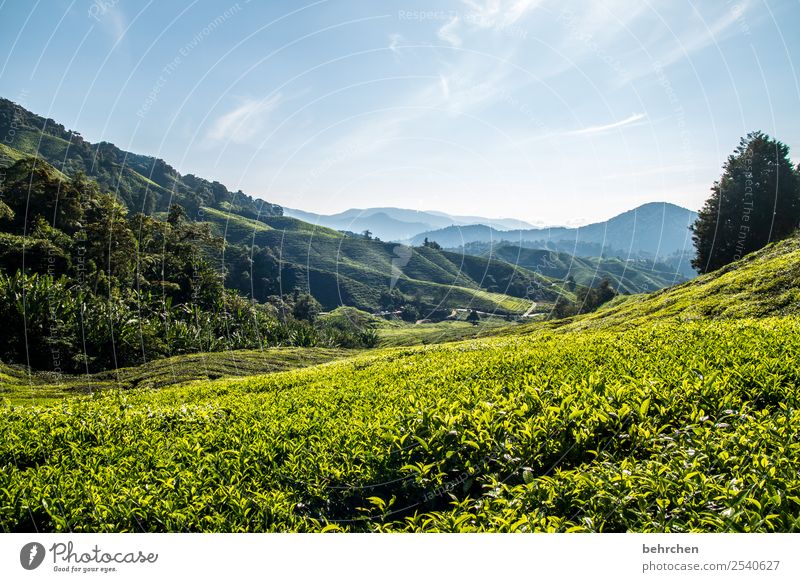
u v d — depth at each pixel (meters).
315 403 15.95
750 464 6.52
